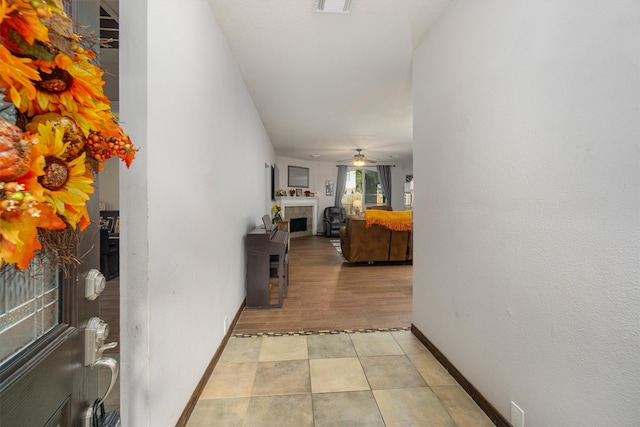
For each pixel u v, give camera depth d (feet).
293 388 5.38
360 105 12.24
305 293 11.10
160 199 3.67
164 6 3.81
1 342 1.42
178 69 4.25
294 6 5.90
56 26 1.42
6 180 1.19
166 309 3.86
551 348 3.51
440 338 6.22
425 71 6.92
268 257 9.52
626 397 2.74
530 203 3.80
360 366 6.10
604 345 2.92
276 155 24.54
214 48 6.10
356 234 15.70
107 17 5.79
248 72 8.93
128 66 3.38
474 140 4.98
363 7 5.95
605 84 2.89
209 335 5.70
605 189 2.90
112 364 2.12
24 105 1.41
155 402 3.58
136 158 3.36
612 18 2.83
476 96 4.92
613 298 2.84
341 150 23.12
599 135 2.96
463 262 5.33
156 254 3.58
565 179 3.32
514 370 4.09
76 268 1.90
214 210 6.02
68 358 1.81
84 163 1.64
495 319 4.48
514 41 4.06
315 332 7.72
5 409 1.34
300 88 10.30
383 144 20.65
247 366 6.10
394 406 4.91
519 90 3.98
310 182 29.37
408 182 30.81
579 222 3.16
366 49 7.64
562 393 3.36
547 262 3.55
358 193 31.30
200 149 5.17
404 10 6.00
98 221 2.15
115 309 9.06
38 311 1.65
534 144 3.73
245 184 9.75
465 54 5.24
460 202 5.41
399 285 12.18
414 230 7.55
